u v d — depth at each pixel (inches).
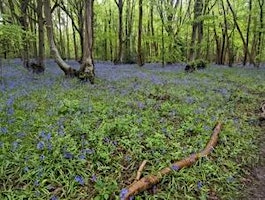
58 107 349.1
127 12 1581.0
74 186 206.2
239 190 233.3
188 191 219.1
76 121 295.0
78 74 613.0
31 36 666.2
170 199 208.8
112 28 1802.4
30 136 263.1
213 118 368.5
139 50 1144.8
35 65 716.7
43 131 265.7
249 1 1151.6
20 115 319.0
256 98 528.1
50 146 236.1
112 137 274.4
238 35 1375.5
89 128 286.2
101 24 1894.7
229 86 617.3
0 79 559.8
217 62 1439.5
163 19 1182.9
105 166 229.9
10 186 201.3
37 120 303.3
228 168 260.7
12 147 235.9
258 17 1208.8
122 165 236.5
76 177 209.0
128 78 668.1
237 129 346.9
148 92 499.5
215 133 309.1
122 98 433.1
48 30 631.8
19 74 663.1
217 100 478.6
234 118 395.2
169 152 260.4
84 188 206.8
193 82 643.5
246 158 285.0
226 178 241.4
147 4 1363.2
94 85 542.0
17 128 279.1
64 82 552.1
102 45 1977.1
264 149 313.3
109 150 252.4
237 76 795.4
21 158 225.9
